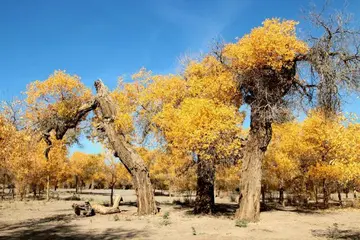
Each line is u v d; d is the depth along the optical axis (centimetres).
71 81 2406
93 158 5375
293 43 1497
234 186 4184
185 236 1248
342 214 2183
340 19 1458
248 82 1722
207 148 1633
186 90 2042
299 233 1324
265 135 1666
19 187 3566
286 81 1642
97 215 1992
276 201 3691
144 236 1255
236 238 1201
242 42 1592
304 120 2609
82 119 2536
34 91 2328
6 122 1541
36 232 1395
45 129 2317
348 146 1088
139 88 2406
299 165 2788
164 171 4131
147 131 2256
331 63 1462
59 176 3709
